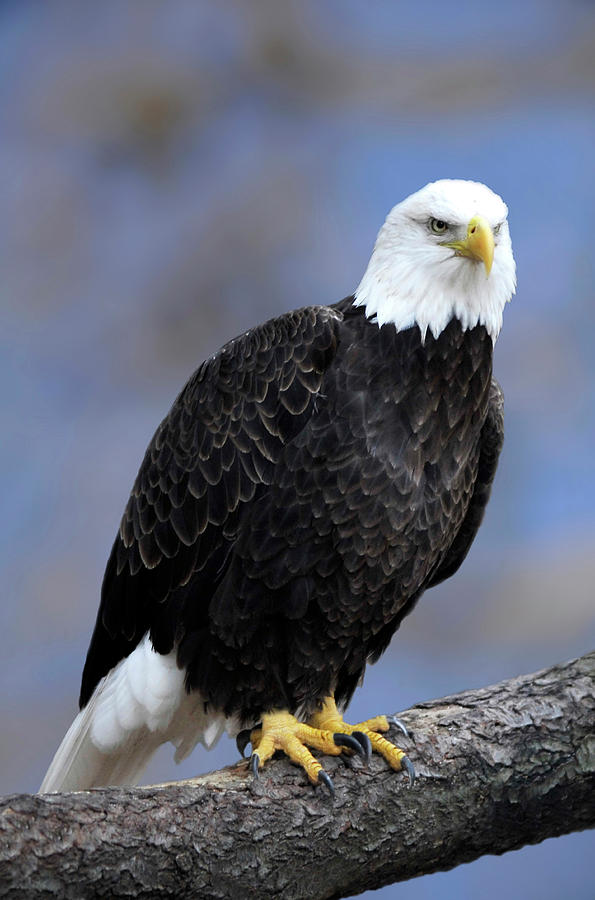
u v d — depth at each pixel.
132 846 8.27
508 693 9.81
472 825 9.45
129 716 10.60
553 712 9.61
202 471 10.47
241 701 10.46
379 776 9.30
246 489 10.27
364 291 10.54
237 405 10.40
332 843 9.07
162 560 10.62
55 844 8.02
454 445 10.40
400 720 9.69
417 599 10.98
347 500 10.00
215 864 8.60
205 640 10.40
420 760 9.37
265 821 8.87
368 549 10.11
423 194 10.46
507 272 10.63
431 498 10.29
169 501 10.62
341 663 10.58
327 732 9.62
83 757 10.88
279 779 9.16
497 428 11.24
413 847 9.34
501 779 9.44
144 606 10.77
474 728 9.54
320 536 10.04
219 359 10.66
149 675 10.54
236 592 10.17
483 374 10.50
